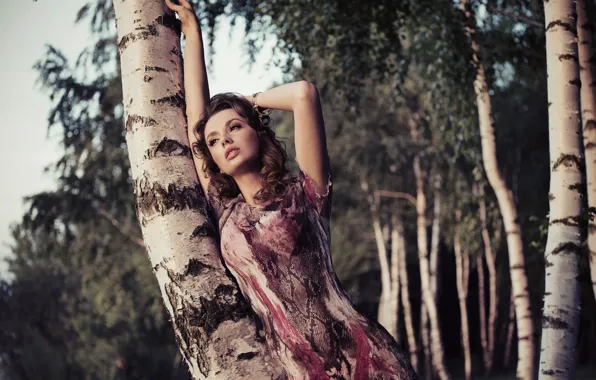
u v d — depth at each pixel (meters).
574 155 5.54
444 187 22.55
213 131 2.56
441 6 10.09
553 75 5.64
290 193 2.51
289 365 2.42
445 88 11.61
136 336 28.00
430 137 20.95
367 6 9.89
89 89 16.06
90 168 18.86
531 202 26.19
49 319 28.44
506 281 32.53
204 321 2.30
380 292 36.94
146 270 23.78
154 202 2.41
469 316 40.31
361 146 23.25
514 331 36.19
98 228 22.08
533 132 26.22
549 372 5.40
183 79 2.63
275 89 2.59
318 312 2.43
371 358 2.40
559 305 5.44
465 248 22.67
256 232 2.46
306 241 2.47
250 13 9.55
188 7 2.72
